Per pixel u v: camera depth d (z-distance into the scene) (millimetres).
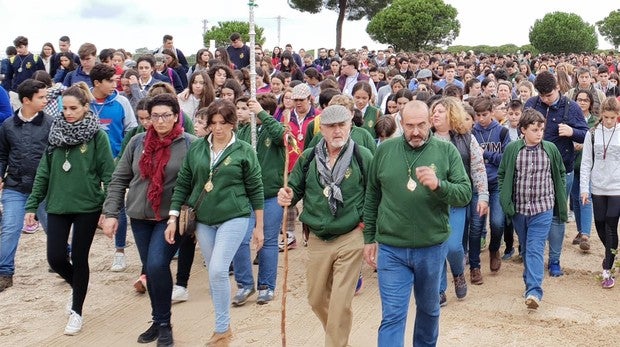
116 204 5695
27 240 9273
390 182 4676
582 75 10438
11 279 7383
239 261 6742
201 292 7191
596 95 10344
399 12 50656
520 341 5902
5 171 7242
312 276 5285
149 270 5551
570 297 7012
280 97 9305
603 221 7371
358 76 12562
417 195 4586
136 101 9367
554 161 6727
